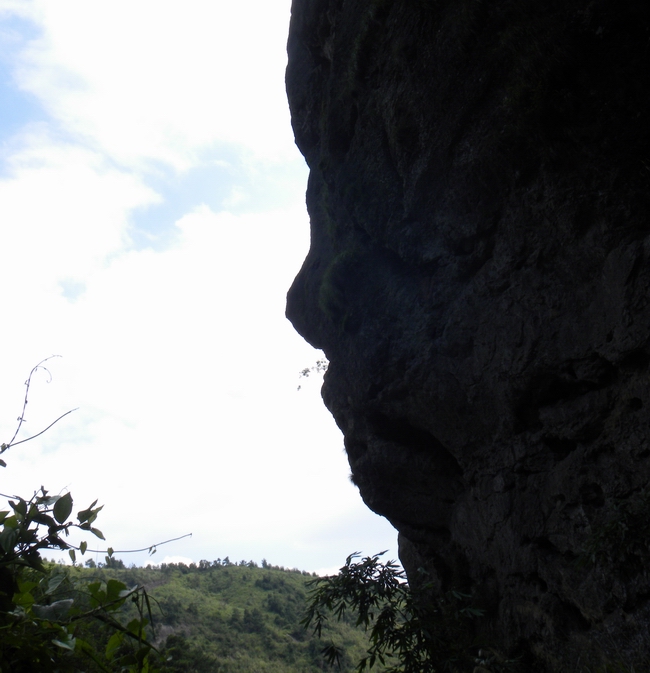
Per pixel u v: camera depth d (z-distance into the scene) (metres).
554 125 5.55
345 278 8.11
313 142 10.49
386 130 7.50
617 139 5.17
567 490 5.46
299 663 28.84
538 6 5.71
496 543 6.36
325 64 9.71
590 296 5.29
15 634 1.54
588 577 5.11
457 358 6.55
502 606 6.21
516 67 5.79
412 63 6.92
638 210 4.99
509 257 6.03
